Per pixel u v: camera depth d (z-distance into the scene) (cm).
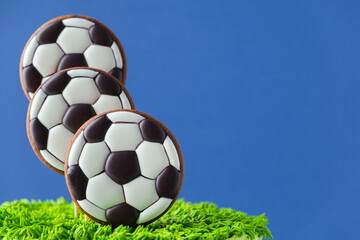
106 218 48
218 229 50
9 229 48
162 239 47
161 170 48
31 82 55
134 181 48
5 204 59
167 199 48
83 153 48
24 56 55
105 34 56
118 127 48
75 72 52
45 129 51
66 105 51
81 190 48
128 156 47
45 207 60
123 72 58
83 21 56
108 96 52
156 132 48
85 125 48
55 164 52
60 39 55
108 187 47
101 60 56
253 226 52
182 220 52
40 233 48
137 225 49
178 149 49
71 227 49
